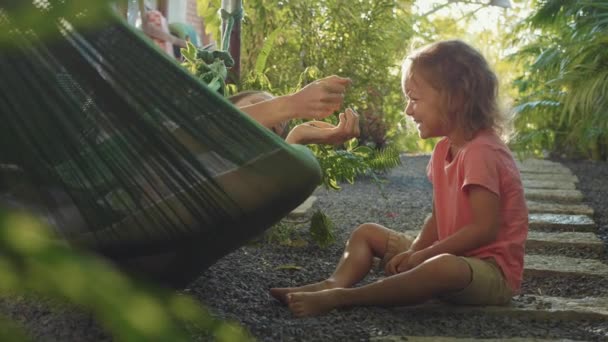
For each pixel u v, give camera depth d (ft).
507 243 6.43
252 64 14.58
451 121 6.61
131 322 0.76
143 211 3.91
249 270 7.49
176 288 5.01
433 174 6.88
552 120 20.51
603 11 17.44
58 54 2.70
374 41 15.80
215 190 4.09
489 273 6.25
